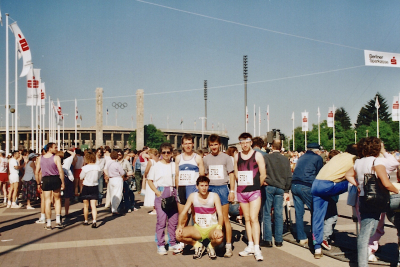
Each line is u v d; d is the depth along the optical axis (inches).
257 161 302.4
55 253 306.8
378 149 247.1
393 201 253.1
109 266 270.4
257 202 297.9
